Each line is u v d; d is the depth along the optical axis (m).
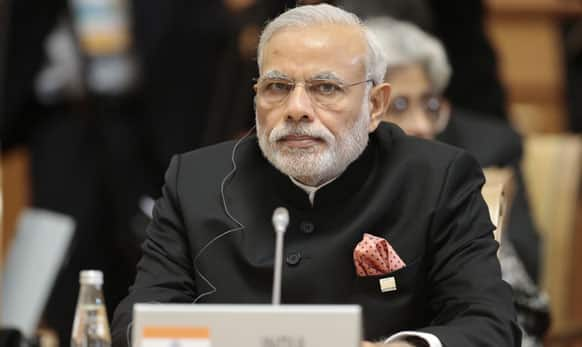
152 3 14.16
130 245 13.52
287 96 6.81
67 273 13.64
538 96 18.09
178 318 5.39
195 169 7.42
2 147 14.67
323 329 5.34
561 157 12.68
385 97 7.16
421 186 7.11
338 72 6.79
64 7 14.26
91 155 14.14
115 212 13.99
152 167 14.15
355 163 7.11
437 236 7.02
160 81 14.11
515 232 11.39
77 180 14.09
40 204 14.17
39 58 14.38
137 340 5.38
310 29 6.84
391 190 7.07
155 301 6.94
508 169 11.04
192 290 7.17
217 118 13.17
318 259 6.91
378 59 7.04
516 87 18.08
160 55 14.09
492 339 6.45
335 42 6.83
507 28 18.22
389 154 7.21
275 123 6.82
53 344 10.69
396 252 6.97
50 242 10.66
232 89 13.13
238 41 13.21
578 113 18.08
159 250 7.24
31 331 10.52
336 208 7.07
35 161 14.32
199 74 14.06
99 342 6.86
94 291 6.91
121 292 13.84
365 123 6.96
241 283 6.99
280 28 6.88
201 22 14.01
